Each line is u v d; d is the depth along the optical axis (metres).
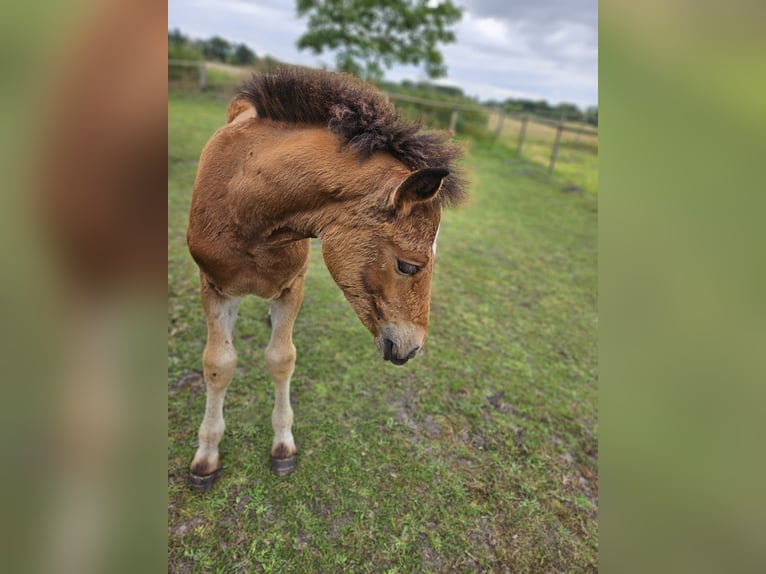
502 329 4.29
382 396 3.21
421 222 1.70
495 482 2.73
